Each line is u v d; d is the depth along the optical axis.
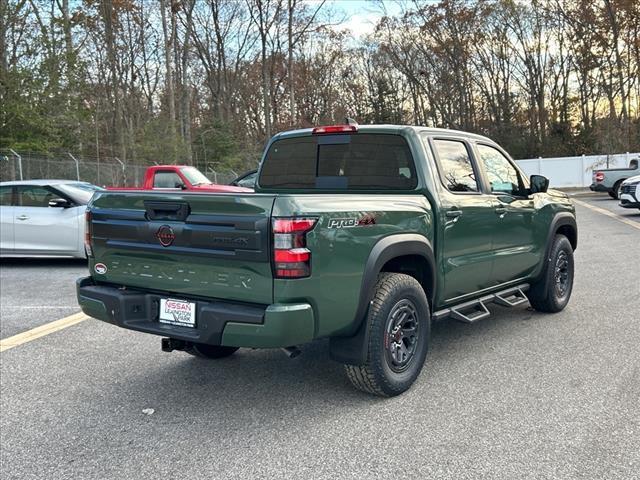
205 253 3.38
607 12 37.78
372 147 4.54
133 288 3.92
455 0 42.19
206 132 37.72
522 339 5.19
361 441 3.25
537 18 44.00
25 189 9.93
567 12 40.47
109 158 28.66
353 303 3.49
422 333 4.07
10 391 4.18
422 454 3.07
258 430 3.44
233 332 3.25
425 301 4.07
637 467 2.87
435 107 47.03
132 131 29.73
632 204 15.49
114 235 3.89
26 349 5.22
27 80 19.66
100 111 32.22
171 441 3.33
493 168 5.27
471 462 2.97
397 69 48.38
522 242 5.43
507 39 46.66
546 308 6.12
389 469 2.92
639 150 35.69
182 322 3.56
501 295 5.29
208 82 45.75
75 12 28.06
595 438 3.19
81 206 9.87
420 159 4.29
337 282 3.37
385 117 54.09
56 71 20.52
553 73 48.91
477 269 4.74
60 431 3.50
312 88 54.53
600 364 4.41
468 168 4.85
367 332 3.64
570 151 42.78
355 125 4.63
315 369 4.57
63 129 21.62
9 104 19.05
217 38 43.81
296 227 3.14
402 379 3.89
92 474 2.97
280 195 3.19
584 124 45.59
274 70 45.50
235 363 4.76
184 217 3.49
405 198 3.98
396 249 3.77
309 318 3.23
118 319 3.81
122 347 5.26
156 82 40.44
